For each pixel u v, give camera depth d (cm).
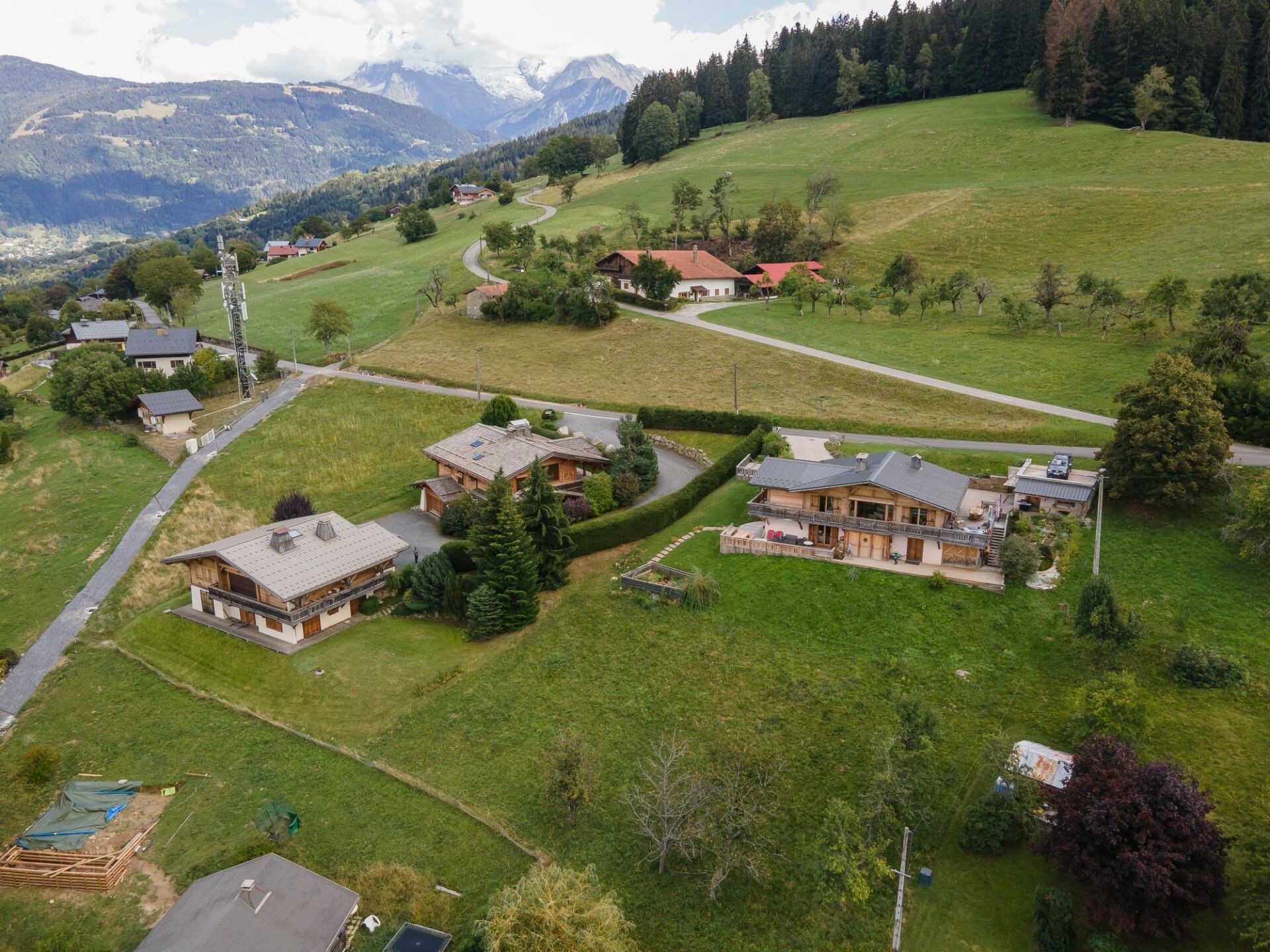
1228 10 18138
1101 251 12938
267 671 5509
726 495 7362
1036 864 3700
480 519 6162
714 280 14788
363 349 13438
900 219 16038
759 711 4700
